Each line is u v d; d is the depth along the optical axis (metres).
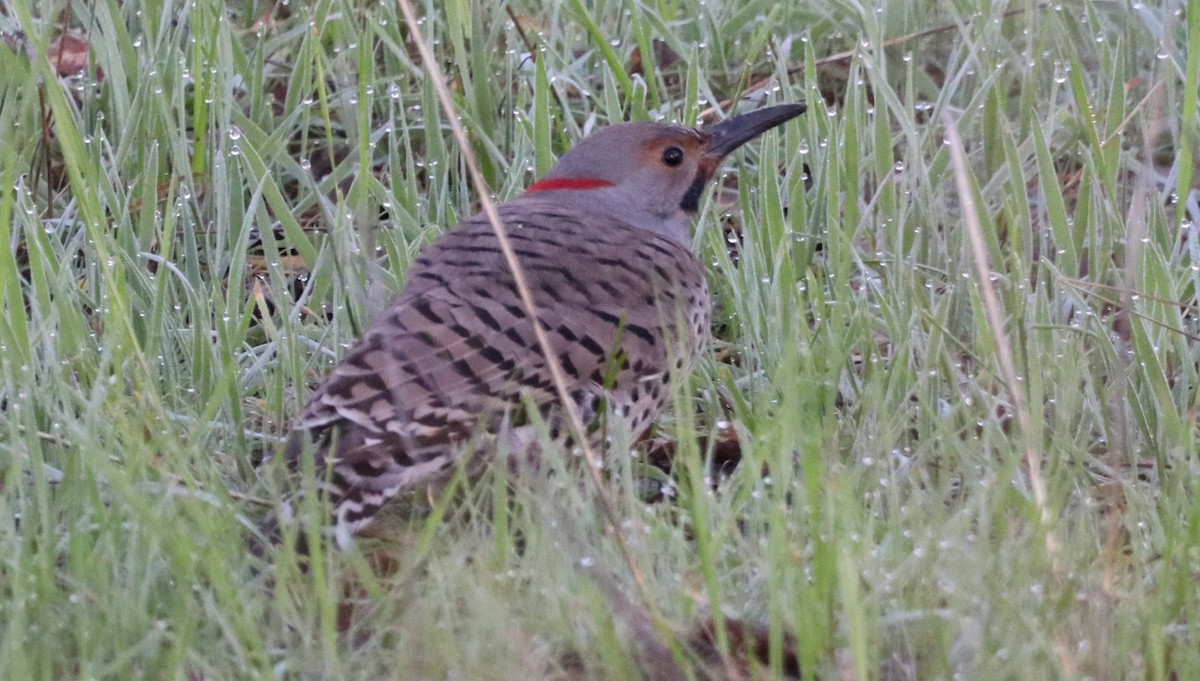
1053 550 6.81
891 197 10.70
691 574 7.11
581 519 7.09
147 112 11.33
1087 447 8.70
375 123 12.27
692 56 11.23
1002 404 8.90
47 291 9.14
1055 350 9.18
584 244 8.28
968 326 10.02
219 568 6.43
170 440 7.63
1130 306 8.51
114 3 11.66
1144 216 9.65
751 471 7.21
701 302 8.68
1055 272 9.34
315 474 7.34
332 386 7.38
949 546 6.80
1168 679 6.52
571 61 12.56
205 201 11.48
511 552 7.12
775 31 12.95
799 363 8.95
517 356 7.61
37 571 6.67
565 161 9.57
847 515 6.58
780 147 11.85
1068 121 11.80
